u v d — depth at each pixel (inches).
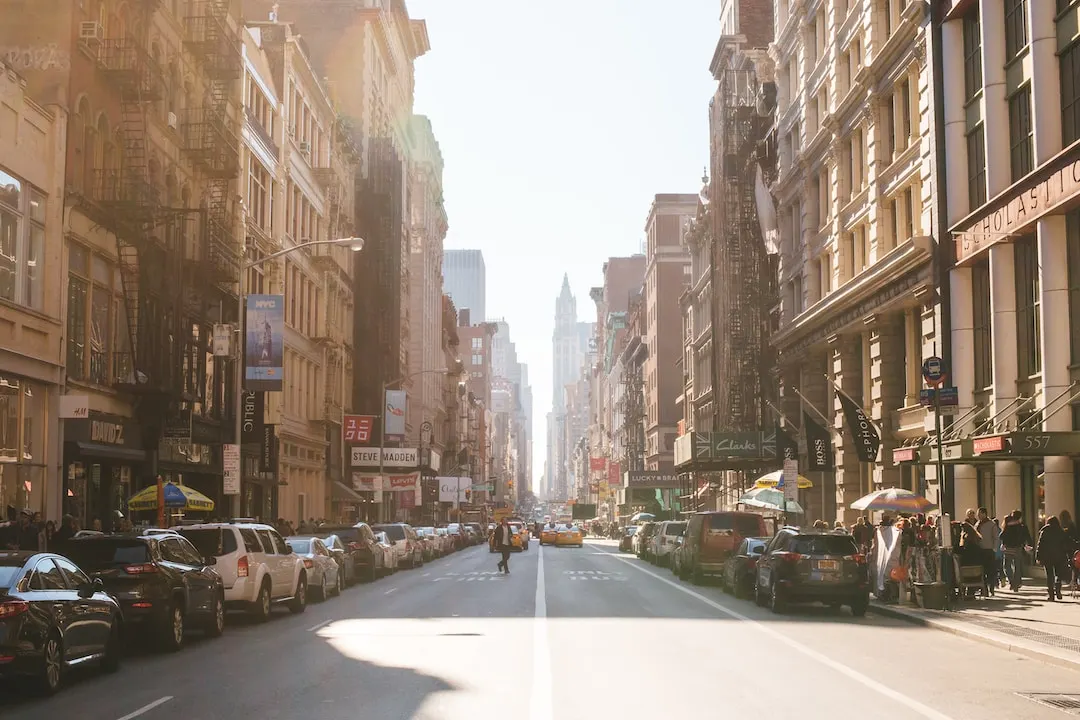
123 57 1282.0
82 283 1216.2
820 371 2074.3
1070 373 1121.4
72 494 1190.9
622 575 1608.0
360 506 3053.6
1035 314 1208.2
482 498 6668.3
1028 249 1226.0
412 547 1841.8
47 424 1123.9
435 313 4761.3
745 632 789.9
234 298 1667.1
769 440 2153.1
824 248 1993.1
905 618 895.1
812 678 557.3
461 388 5723.4
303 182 2347.4
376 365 3056.1
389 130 3609.7
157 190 1333.7
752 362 2578.7
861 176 1798.7
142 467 1357.0
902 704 479.2
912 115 1541.6
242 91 1845.5
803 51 2101.4
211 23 1601.9
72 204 1167.0
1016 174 1253.7
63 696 516.4
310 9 3213.6
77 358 1198.9
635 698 492.1
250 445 1811.0
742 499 1742.1
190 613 721.0
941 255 1402.6
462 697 496.1
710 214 3221.0
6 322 1038.4
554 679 550.9
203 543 866.8
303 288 2380.7
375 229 3100.4
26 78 1155.3
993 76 1279.5
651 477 4215.1
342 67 3198.8
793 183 2204.7
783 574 941.2
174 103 1525.6
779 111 2303.2
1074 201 1087.0
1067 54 1134.4
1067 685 543.5
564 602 1073.5
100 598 588.1
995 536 1118.4
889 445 1665.8
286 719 446.0
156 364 1331.2
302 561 1016.2
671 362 4736.7
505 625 838.5
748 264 2613.2
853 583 935.7
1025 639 703.1
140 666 627.5
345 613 971.9
